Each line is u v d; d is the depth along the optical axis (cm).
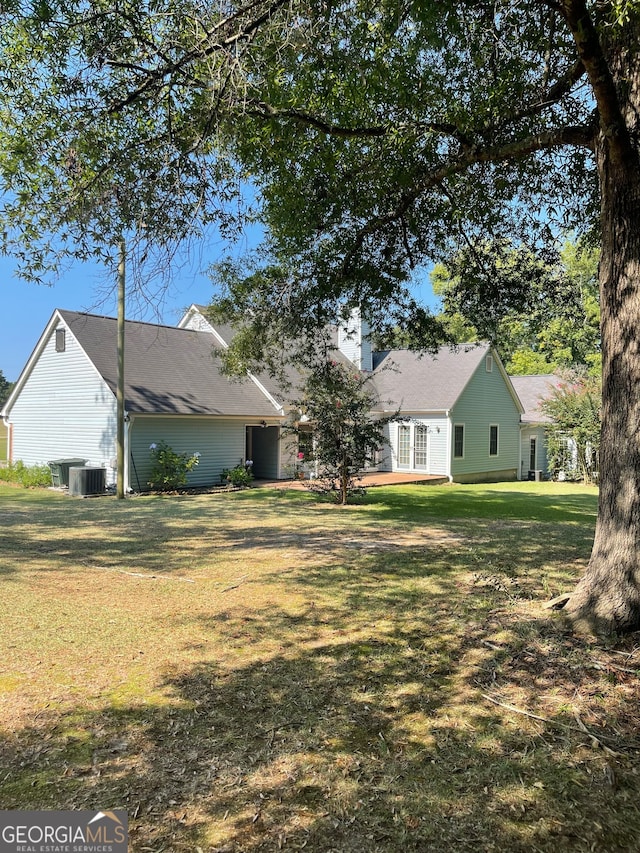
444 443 2147
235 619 474
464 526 971
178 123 545
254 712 323
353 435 1294
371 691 348
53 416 1844
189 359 1930
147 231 544
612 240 422
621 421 418
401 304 900
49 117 515
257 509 1230
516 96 565
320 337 1043
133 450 1602
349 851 218
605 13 396
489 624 448
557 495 1675
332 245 767
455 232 790
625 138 395
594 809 242
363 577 601
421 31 448
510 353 3653
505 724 310
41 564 674
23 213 540
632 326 411
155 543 812
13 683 356
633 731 300
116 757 279
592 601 421
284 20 452
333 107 541
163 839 224
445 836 226
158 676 368
